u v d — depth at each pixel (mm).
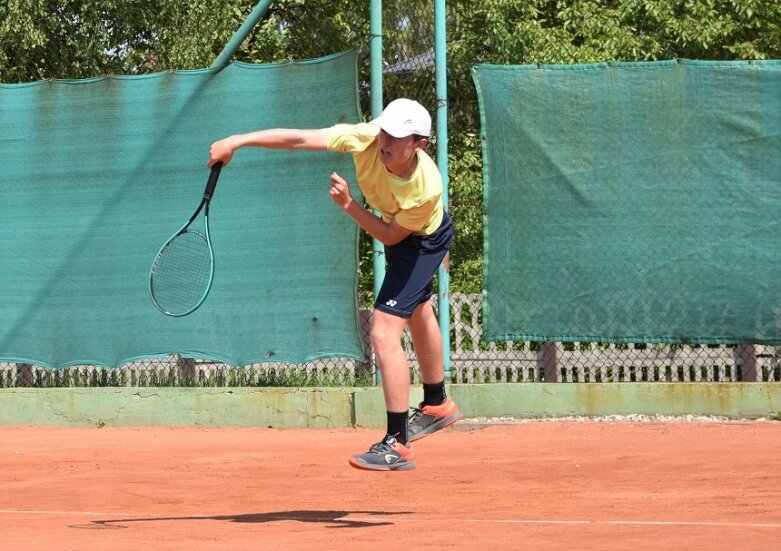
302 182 14375
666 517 7410
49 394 15469
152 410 15133
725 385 14086
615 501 8312
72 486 9734
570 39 24609
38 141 15414
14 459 11750
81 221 15234
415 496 8930
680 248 14039
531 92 14320
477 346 14992
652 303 14086
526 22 22594
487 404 14398
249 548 6273
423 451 11977
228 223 14664
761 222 13930
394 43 14445
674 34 24406
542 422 14148
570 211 14234
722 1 24406
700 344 14016
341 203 7387
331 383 15039
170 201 14859
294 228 14414
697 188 14039
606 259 14156
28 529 7238
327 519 7688
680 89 14062
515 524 7184
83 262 15211
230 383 15289
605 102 14195
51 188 15352
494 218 14367
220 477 10250
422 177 7254
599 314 14156
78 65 19672
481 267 17516
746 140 13953
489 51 22062
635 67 14156
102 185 15148
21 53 19328
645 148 14109
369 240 17984
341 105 14195
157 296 14906
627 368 14844
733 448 11469
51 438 13844
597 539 6383
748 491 8648
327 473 10430
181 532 7039
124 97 15078
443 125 14086
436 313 14734
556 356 14836
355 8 20234
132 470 10797
